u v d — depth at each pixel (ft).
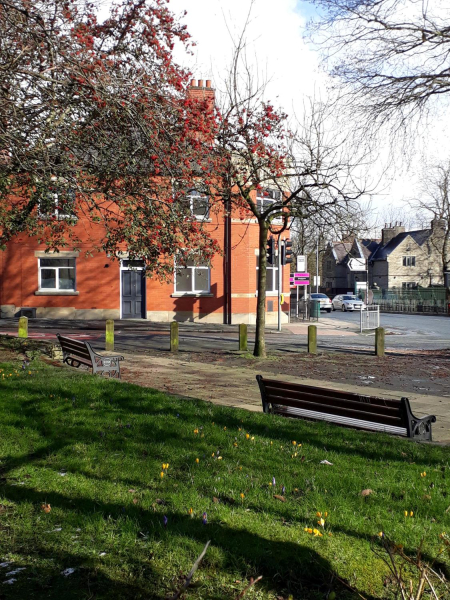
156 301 92.63
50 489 16.60
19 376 32.71
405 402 21.52
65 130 31.58
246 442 21.49
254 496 16.11
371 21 45.14
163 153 31.94
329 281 290.56
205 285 94.17
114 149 32.07
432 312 172.96
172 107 32.65
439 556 12.92
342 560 12.68
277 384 25.41
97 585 11.71
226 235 93.09
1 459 19.42
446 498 16.34
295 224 102.94
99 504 15.47
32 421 23.68
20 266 90.89
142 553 12.90
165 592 11.51
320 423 24.68
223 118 47.32
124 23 36.11
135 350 58.13
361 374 46.42
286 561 12.55
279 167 49.49
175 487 16.72
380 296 215.72
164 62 35.35
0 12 29.55
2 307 90.58
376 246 278.46
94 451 20.12
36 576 11.98
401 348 69.10
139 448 20.51
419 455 20.30
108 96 28.89
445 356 59.82
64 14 32.35
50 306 91.25
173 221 33.86
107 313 91.81
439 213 152.15
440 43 45.55
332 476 17.81
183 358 52.90
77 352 39.99
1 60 31.42
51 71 30.40
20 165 29.86
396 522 14.57
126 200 33.58
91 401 27.27
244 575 12.23
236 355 56.03
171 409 26.18
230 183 47.80
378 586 11.90
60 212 36.42
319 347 67.46
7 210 40.42
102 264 91.50
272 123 48.98
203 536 13.57
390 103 47.98
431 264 253.85
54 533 13.80
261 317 55.42
